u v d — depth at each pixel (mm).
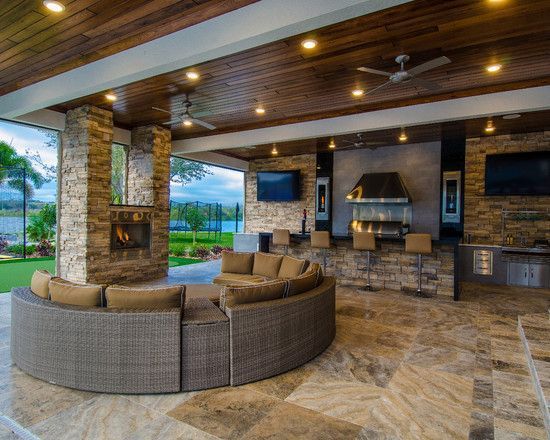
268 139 6254
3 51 3609
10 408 2203
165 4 2789
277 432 2014
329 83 4340
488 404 2342
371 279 6129
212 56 3031
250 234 8594
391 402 2357
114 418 2119
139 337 2371
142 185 6512
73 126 5375
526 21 2914
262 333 2629
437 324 4027
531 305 4879
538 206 6355
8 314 4082
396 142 7316
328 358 3062
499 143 6617
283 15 2586
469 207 6906
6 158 8734
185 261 9242
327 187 8422
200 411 2213
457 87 4453
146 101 5070
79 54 3713
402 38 3213
